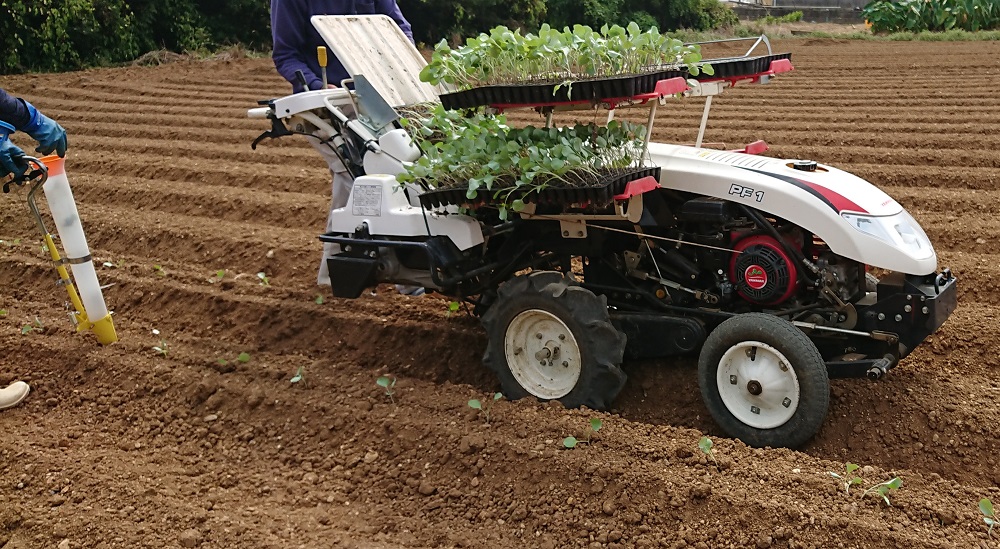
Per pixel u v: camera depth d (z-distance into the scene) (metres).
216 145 9.81
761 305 3.97
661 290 4.16
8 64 16.83
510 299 4.04
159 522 3.44
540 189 3.64
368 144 4.52
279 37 5.22
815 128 9.98
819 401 3.54
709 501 3.34
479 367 4.67
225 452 4.02
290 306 5.32
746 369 3.71
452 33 22.06
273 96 13.50
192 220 7.12
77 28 17.78
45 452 3.96
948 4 22.28
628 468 3.51
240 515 3.48
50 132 4.42
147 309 5.63
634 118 10.84
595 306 3.88
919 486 3.45
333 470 3.82
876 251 3.65
